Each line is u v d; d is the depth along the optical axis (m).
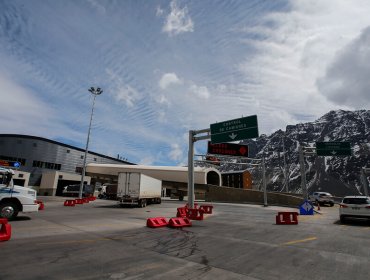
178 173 69.06
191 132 22.22
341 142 28.94
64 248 7.54
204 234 10.78
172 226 13.01
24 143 64.12
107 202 36.94
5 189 13.11
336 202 44.88
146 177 29.77
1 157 60.44
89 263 6.06
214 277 5.23
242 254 7.23
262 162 36.97
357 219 17.58
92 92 41.41
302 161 28.14
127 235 10.22
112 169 74.06
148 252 7.36
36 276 5.06
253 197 46.16
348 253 7.39
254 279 5.14
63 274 5.23
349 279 5.17
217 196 52.53
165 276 5.25
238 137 19.84
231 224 14.66
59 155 71.31
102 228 11.94
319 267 5.99
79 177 62.50
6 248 7.35
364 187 39.38
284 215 14.94
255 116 19.53
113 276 5.18
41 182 61.03
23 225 11.95
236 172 77.06
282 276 5.34
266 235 10.62
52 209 22.23
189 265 6.07
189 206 20.86
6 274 5.13
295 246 8.35
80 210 22.02
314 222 15.77
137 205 30.47
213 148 25.42
